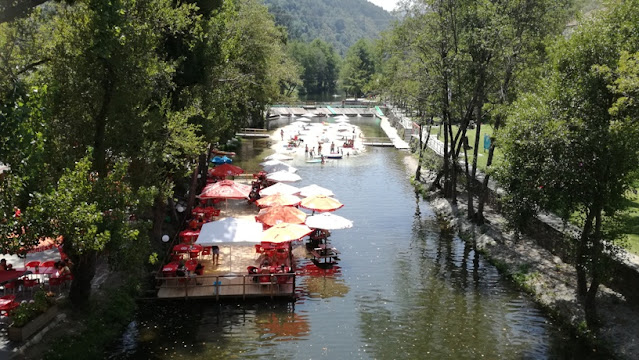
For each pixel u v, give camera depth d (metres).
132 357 19.62
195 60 30.72
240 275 24.98
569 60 22.36
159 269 26.84
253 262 29.14
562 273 26.64
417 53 39.12
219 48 32.44
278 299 25.34
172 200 34.25
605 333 20.91
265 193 38.66
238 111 48.59
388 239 34.97
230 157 62.06
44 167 18.06
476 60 33.97
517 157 23.09
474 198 42.78
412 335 21.88
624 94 19.34
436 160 48.28
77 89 20.09
